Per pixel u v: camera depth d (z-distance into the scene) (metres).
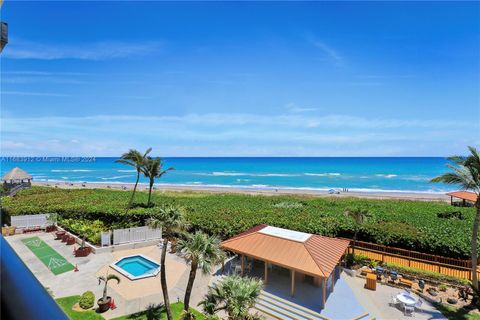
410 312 20.09
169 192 75.31
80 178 124.19
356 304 20.69
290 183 104.69
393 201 54.78
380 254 27.97
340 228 31.19
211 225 32.72
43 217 36.72
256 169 160.75
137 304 20.50
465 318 19.45
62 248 30.31
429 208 44.81
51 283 23.16
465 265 25.38
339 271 25.14
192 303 20.97
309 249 22.44
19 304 1.07
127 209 37.03
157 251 30.45
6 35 2.87
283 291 22.17
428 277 24.08
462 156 21.59
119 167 182.50
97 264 26.73
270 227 27.62
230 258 28.11
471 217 38.50
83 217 37.78
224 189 87.25
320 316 19.33
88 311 19.42
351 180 111.25
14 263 1.33
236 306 14.10
